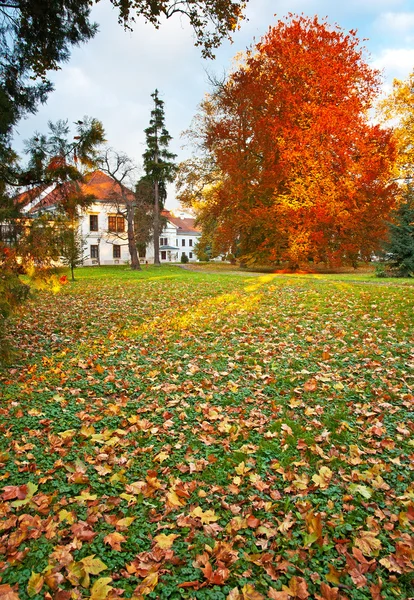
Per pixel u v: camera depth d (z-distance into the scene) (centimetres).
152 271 3062
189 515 249
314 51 2523
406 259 1809
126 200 3316
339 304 948
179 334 722
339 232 2612
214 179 3412
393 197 2480
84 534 228
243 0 788
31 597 188
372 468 296
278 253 2753
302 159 2459
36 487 271
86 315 959
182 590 196
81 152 624
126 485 279
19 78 727
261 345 627
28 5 645
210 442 340
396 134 2639
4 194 589
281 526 237
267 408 407
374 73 2522
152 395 450
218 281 1762
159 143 4134
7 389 464
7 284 489
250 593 190
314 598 193
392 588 197
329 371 504
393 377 475
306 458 314
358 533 233
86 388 472
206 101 3288
